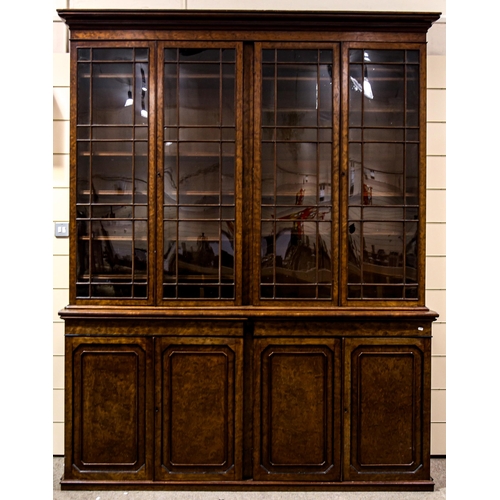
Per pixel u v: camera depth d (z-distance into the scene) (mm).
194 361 2076
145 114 2100
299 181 2105
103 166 2121
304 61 2074
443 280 2506
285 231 2111
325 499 2025
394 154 2117
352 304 2092
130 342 2072
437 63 2469
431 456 2514
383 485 2084
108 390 2090
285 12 2014
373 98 2107
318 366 2082
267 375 2078
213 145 2100
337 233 2088
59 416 2523
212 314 2045
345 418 2082
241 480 2084
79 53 2086
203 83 2098
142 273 2115
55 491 2092
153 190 2082
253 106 2072
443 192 2490
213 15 2021
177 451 2082
